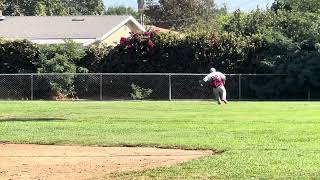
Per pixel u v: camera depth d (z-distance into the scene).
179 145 15.59
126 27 57.94
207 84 40.62
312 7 45.75
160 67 43.31
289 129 19.17
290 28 43.16
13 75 39.59
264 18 46.81
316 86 39.75
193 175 10.98
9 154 14.56
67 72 41.78
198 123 21.64
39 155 14.33
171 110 29.03
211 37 42.78
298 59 39.94
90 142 16.53
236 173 11.10
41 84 40.16
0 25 55.88
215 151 14.56
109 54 43.56
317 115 24.98
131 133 18.61
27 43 43.12
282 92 40.28
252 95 40.56
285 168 11.59
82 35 52.44
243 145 15.27
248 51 42.12
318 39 40.47
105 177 11.05
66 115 25.92
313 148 14.57
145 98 40.66
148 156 13.99
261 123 21.39
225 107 31.17
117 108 30.72
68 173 11.66
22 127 20.58
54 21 56.66
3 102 36.22
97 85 40.56
